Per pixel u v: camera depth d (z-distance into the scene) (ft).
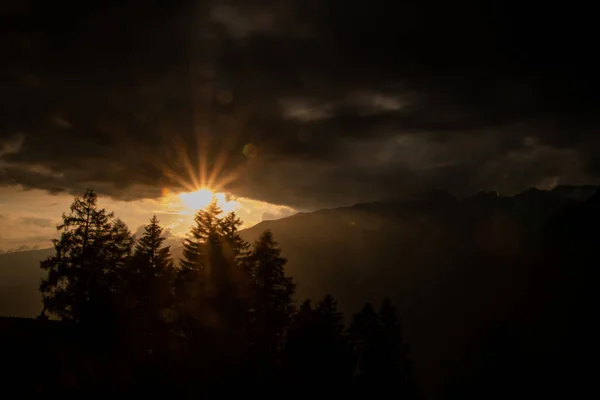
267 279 121.19
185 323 117.50
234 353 108.68
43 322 113.91
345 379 105.09
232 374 105.91
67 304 120.26
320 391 102.37
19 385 90.53
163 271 125.49
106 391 96.43
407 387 105.50
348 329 110.93
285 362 106.73
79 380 96.37
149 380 101.40
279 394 103.14
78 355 102.63
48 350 101.35
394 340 107.04
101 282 122.83
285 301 121.80
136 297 121.08
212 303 113.70
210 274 118.01
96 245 124.36
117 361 105.29
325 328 108.58
